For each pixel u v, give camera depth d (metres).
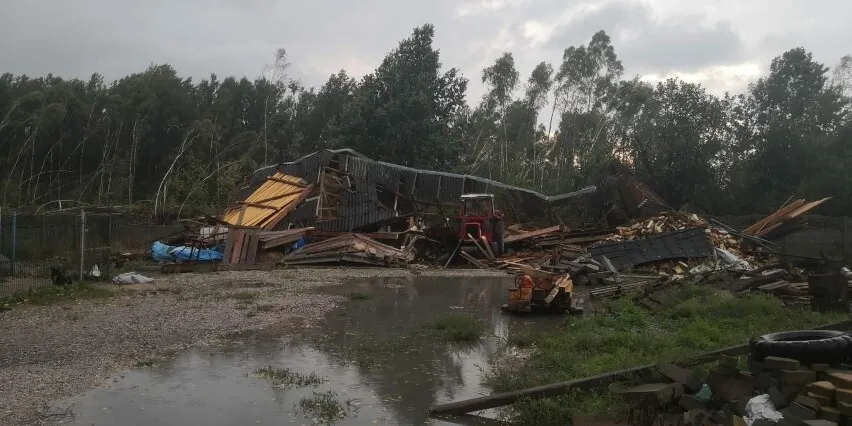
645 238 23.53
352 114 44.91
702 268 19.52
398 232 28.66
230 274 20.89
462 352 8.91
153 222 37.06
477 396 6.73
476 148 57.75
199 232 28.44
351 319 11.69
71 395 6.64
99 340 9.47
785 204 36.19
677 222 26.20
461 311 12.87
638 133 45.94
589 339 9.08
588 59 55.78
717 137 43.06
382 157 43.25
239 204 31.66
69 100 52.84
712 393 5.74
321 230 29.31
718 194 43.31
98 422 5.81
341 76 66.88
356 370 7.84
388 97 44.22
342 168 31.91
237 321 11.24
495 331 10.59
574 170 48.53
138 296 14.59
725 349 7.70
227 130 59.78
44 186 50.50
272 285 17.47
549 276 12.79
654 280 16.59
